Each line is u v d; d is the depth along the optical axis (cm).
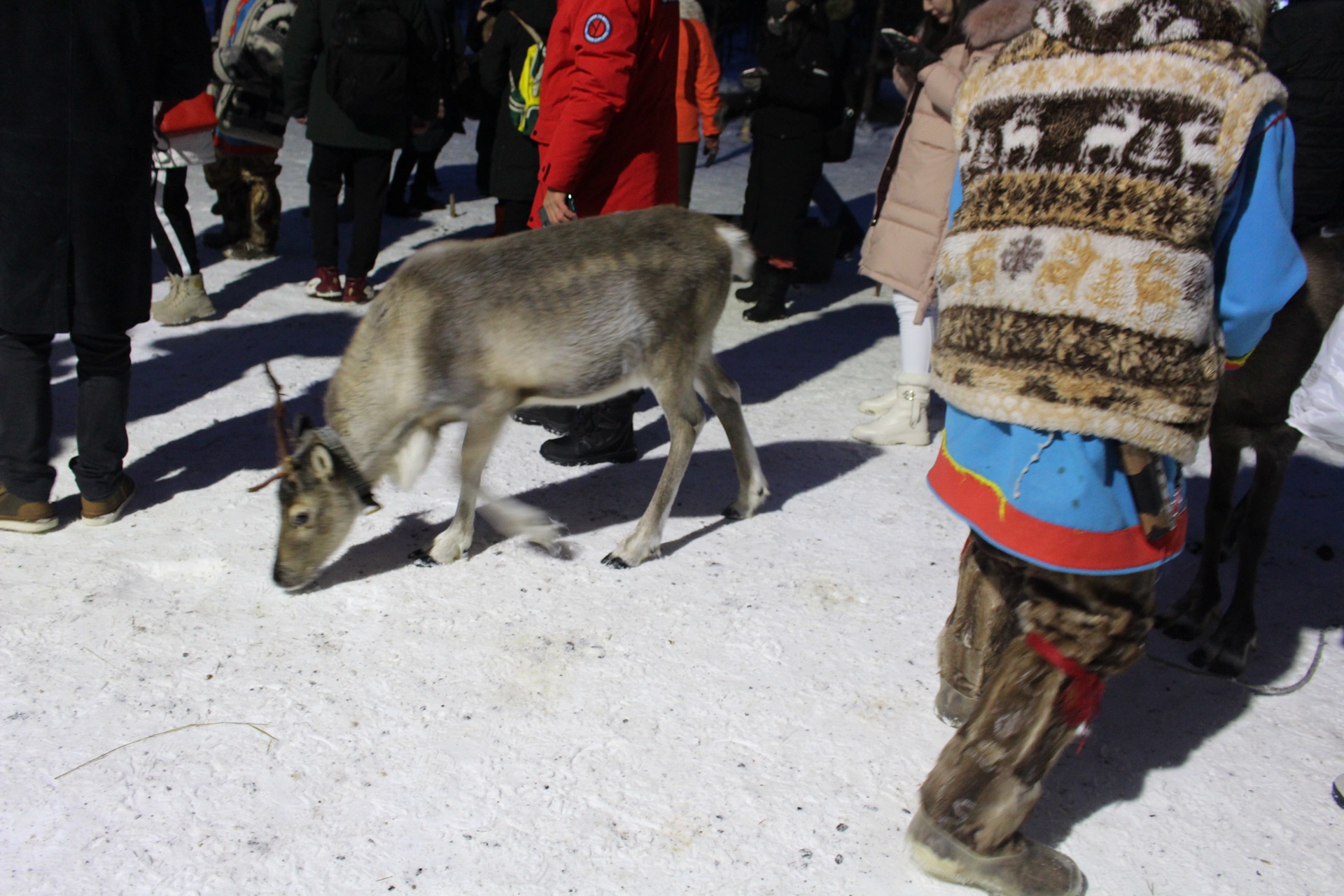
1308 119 456
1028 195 187
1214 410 295
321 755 252
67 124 311
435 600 321
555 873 220
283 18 628
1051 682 201
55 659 282
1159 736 272
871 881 221
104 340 336
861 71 636
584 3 357
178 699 270
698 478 418
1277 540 383
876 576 344
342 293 615
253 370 501
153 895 211
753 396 512
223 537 349
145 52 329
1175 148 175
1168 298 179
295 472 305
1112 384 183
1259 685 296
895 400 458
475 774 248
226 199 679
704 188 954
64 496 373
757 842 230
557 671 287
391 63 553
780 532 373
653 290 329
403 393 315
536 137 412
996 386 192
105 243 326
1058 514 193
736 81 1353
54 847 221
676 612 319
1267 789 253
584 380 332
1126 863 228
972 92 201
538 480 410
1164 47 176
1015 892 212
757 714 272
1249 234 185
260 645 294
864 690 284
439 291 310
